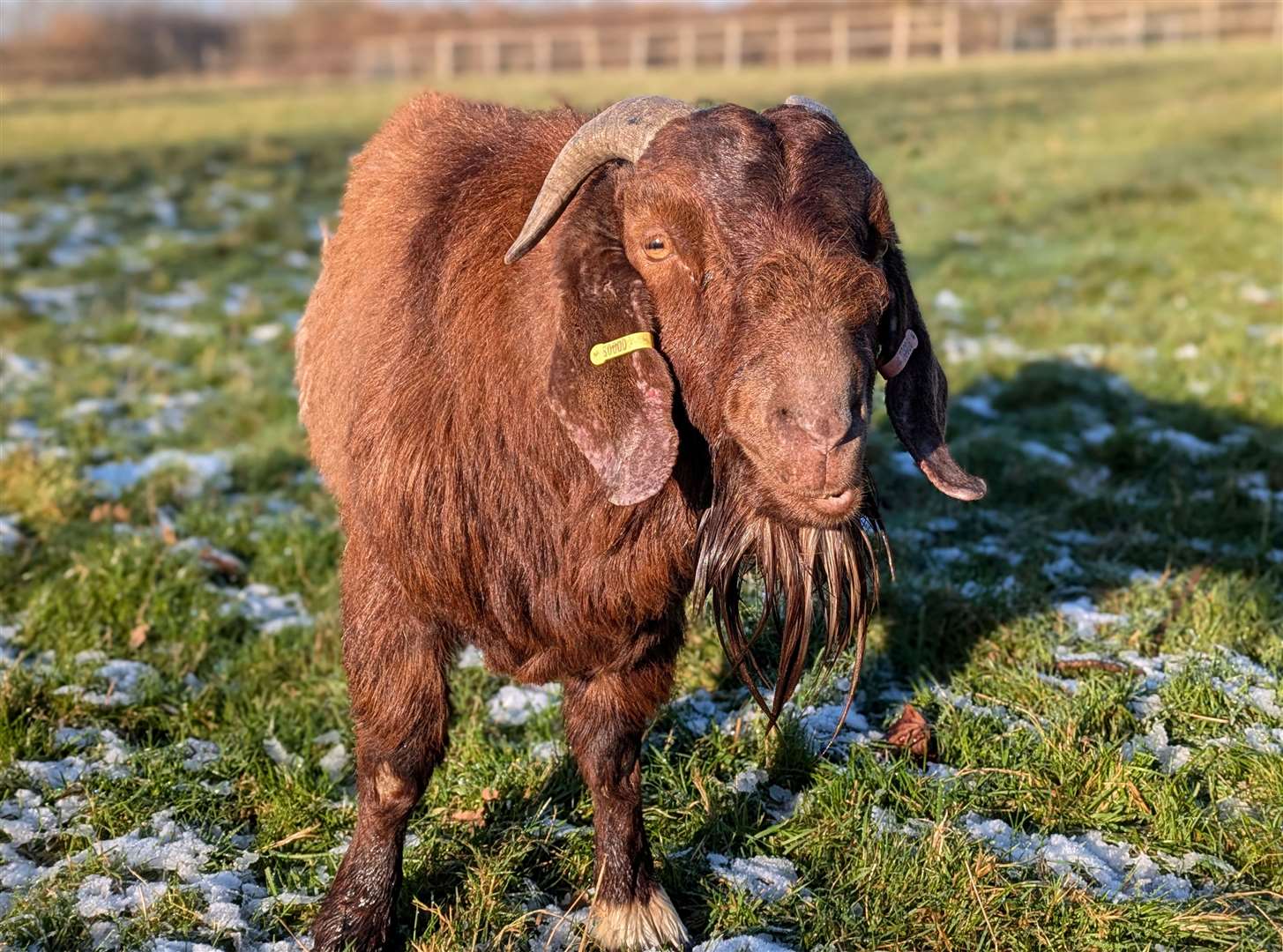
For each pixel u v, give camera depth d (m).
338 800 4.11
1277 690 4.45
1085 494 6.52
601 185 2.97
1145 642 4.93
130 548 5.71
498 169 3.46
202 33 52.09
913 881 3.54
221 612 5.37
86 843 3.79
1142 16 42.59
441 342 3.24
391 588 3.33
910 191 16.08
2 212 14.30
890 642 4.99
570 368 2.86
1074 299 10.94
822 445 2.60
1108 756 4.03
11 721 4.38
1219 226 13.32
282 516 6.39
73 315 10.48
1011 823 3.88
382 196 3.76
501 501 3.17
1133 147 18.28
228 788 4.16
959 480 3.10
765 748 4.20
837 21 38.97
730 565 3.02
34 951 3.33
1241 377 8.21
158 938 3.39
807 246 2.70
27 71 44.03
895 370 3.14
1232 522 6.01
